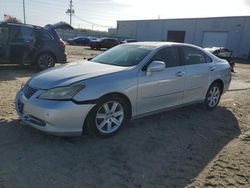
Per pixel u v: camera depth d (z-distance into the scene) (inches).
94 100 166.9
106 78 175.5
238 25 1581.0
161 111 214.1
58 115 157.8
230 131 216.5
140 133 195.0
